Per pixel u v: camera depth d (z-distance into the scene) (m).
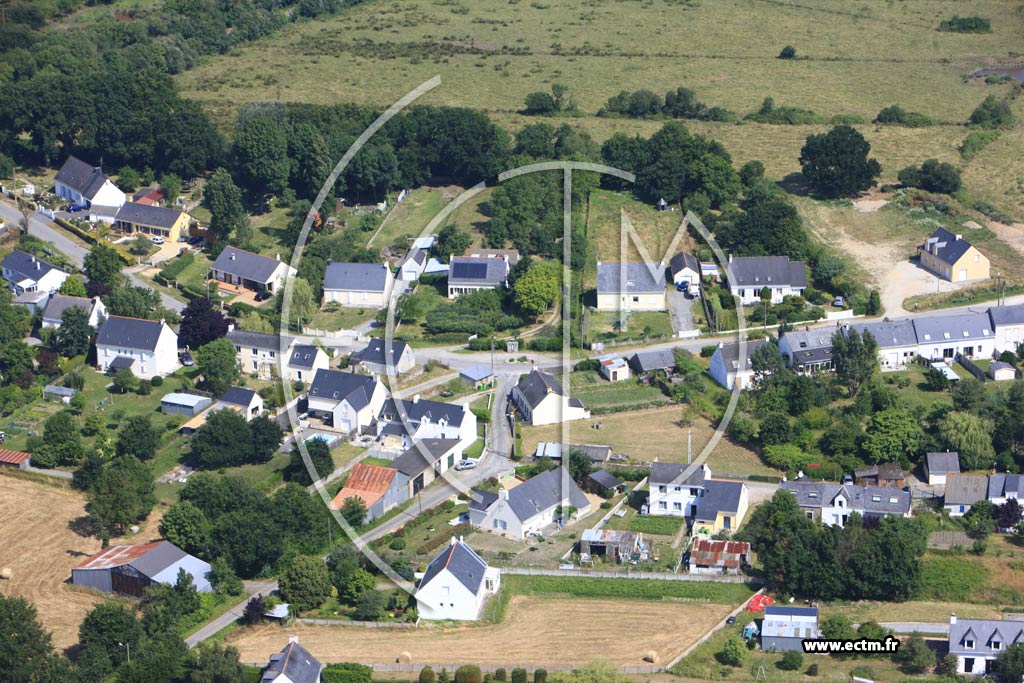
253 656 191.88
